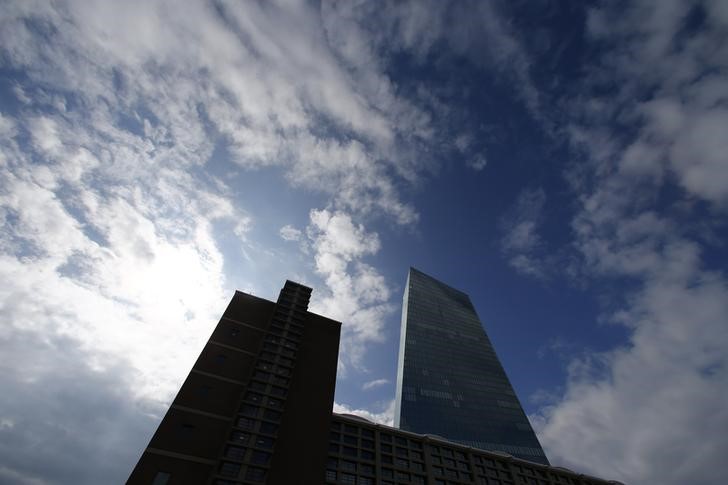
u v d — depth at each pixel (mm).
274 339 76375
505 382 165625
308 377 72312
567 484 87875
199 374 64438
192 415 57656
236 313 79812
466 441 128250
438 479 72375
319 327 85438
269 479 53656
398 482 67125
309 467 57469
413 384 145375
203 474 51031
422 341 172500
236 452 54500
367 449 70000
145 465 49406
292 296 89688
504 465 85188
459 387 152250
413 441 78312
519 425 142625
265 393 64812
